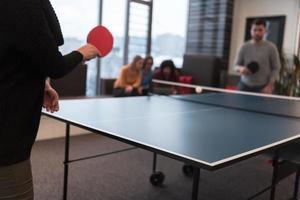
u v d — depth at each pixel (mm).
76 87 4602
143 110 2322
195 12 7008
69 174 3029
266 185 3051
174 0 6652
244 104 2893
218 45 7051
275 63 4113
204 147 1427
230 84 7047
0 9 940
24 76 1022
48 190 2658
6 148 1013
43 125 4020
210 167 1177
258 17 6930
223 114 2332
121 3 5684
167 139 1536
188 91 5160
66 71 1090
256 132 1793
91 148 3906
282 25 6633
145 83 4934
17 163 1047
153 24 6250
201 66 5930
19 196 1069
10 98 1002
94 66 5582
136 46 6020
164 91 4355
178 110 2404
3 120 1001
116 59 5805
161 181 2924
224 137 1638
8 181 1038
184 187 2906
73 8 5148
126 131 1654
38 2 979
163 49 6590
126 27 5801
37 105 1088
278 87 5391
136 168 3307
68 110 2154
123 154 3742
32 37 958
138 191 2771
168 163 3510
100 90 5496
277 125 2023
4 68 982
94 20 5406
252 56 4152
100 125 1762
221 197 2760
